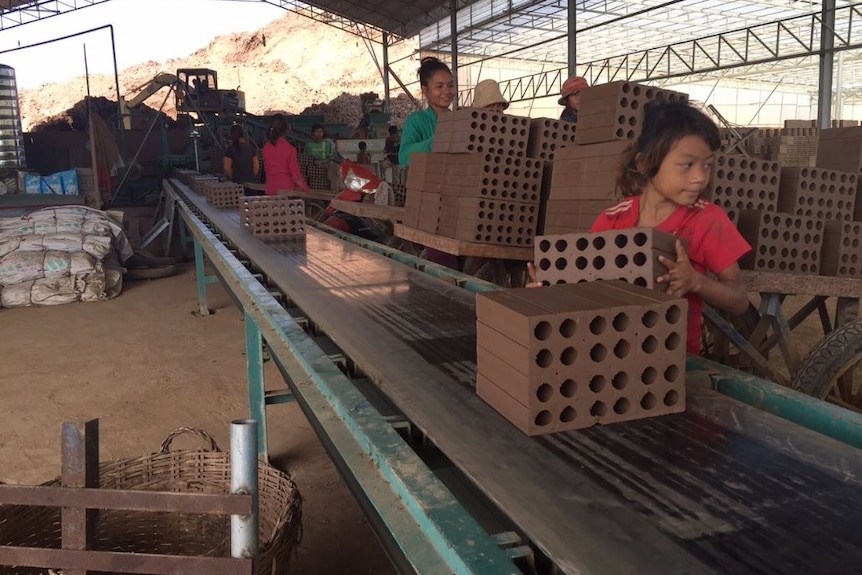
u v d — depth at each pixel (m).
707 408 1.29
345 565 2.51
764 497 0.98
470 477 1.07
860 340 2.47
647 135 1.66
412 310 2.11
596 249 1.54
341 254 3.28
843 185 3.34
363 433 1.27
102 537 2.41
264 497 2.47
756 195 3.17
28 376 4.54
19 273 6.57
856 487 1.00
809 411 1.28
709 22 18.53
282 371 2.13
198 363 4.80
